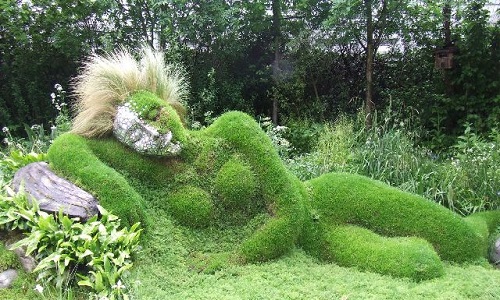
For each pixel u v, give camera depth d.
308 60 6.66
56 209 2.87
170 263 2.98
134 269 2.87
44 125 6.46
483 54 6.14
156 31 6.38
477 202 4.23
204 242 3.15
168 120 3.17
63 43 6.03
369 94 6.31
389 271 3.03
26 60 6.33
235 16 6.22
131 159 3.20
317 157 4.79
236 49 6.54
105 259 2.67
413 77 6.80
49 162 3.22
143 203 3.10
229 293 2.77
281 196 3.18
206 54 6.61
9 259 2.89
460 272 3.07
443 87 6.45
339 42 6.38
